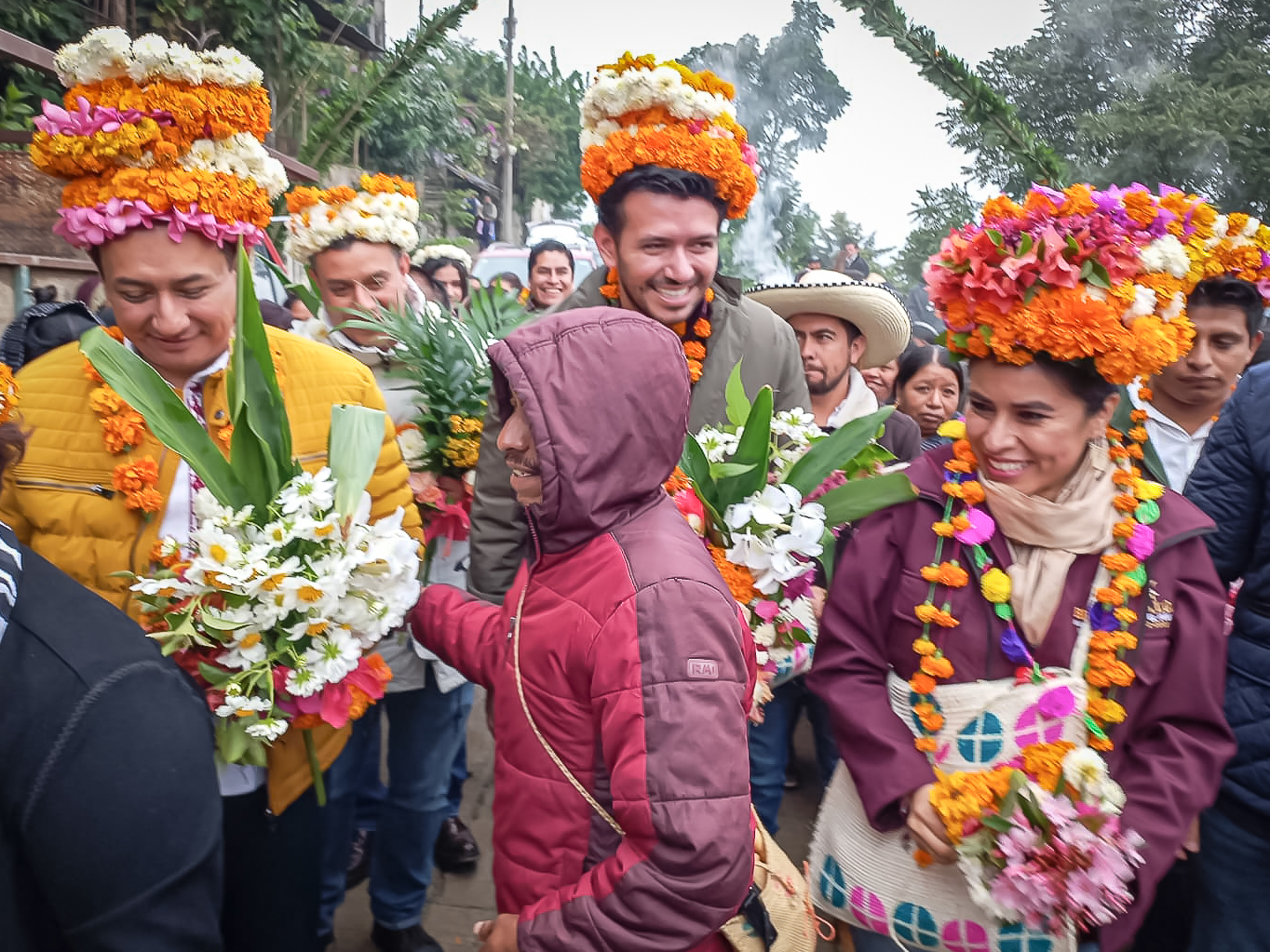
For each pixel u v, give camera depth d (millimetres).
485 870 3051
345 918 2725
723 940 1393
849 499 1692
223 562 1409
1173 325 1561
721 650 1242
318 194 2658
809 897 1598
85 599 1054
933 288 1586
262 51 8195
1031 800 1391
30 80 6145
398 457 1992
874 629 1682
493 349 1309
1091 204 1477
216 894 1086
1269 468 1833
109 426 1701
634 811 1184
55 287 4293
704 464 1698
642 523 1342
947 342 1604
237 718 1477
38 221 4387
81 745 957
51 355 1815
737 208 2080
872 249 15805
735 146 1991
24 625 983
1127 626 1527
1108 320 1433
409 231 2721
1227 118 13312
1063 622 1545
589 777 1293
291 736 1651
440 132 13844
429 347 2352
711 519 1700
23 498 1709
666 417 1320
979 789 1438
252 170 1770
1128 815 1500
